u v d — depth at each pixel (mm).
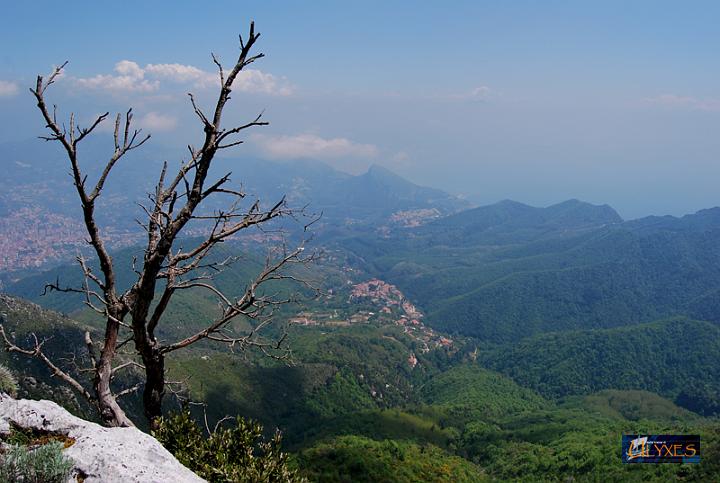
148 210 9641
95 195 8672
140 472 6266
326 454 63469
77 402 61250
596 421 120250
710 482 60812
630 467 72500
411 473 62844
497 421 131500
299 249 10930
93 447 6531
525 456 88875
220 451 10562
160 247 8859
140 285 9164
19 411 7367
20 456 5801
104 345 9578
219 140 8820
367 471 58844
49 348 75875
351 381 150375
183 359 119688
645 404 162500
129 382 65062
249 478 10039
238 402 112562
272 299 10938
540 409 160875
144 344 9789
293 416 120312
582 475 76375
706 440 73938
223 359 128625
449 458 83375
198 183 8922
